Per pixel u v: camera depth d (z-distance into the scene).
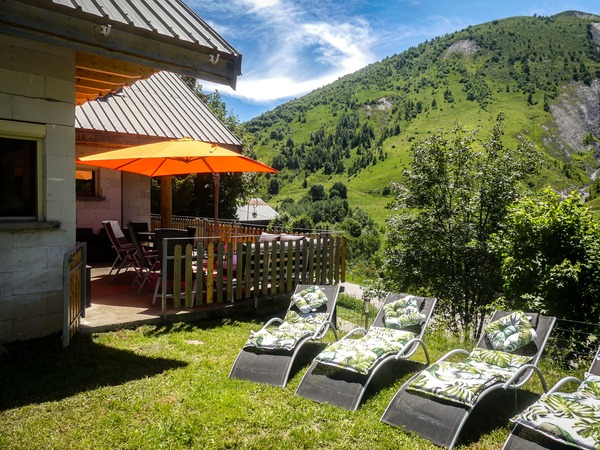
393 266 13.45
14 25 4.56
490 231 12.73
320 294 6.45
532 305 8.33
